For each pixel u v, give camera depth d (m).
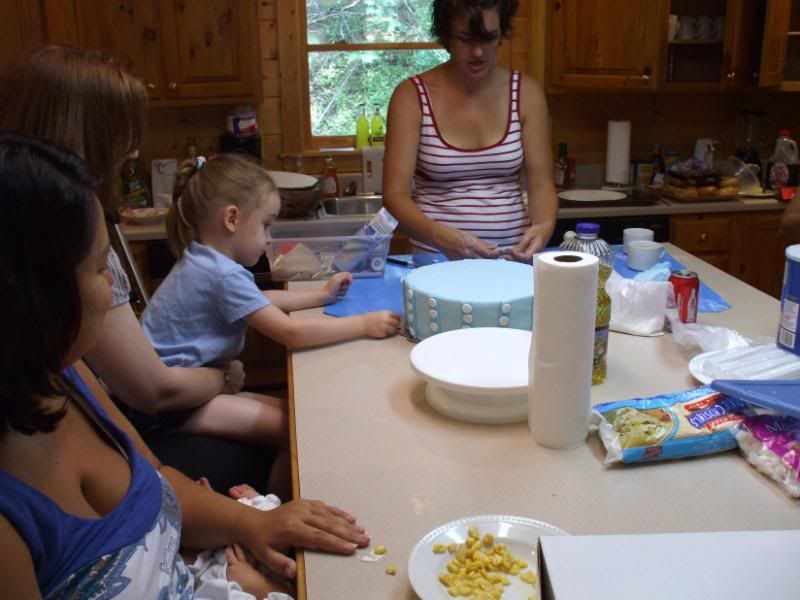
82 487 0.96
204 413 1.83
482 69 2.24
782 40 3.38
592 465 1.26
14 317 0.72
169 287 1.90
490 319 1.66
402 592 0.99
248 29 3.49
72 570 0.87
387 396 1.52
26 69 1.40
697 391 1.37
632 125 4.12
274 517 1.14
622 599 0.62
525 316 1.68
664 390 1.50
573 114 4.08
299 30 3.80
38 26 3.33
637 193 3.81
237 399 1.89
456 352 1.51
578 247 1.84
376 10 3.90
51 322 0.75
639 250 2.21
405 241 3.62
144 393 1.65
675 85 3.60
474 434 1.36
